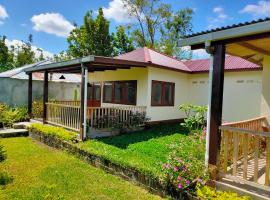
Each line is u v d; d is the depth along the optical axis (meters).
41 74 16.89
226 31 4.14
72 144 7.72
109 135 9.61
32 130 10.22
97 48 25.03
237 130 4.38
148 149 7.46
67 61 8.98
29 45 47.94
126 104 12.50
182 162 4.71
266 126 6.85
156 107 12.06
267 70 6.84
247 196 4.03
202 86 13.57
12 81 15.03
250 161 5.76
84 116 8.47
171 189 4.63
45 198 4.50
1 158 6.71
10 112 12.16
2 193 4.71
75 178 5.62
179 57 28.47
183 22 28.25
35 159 7.02
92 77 14.75
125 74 12.58
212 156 4.71
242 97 11.73
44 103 11.15
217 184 4.50
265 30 3.71
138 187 5.24
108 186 5.23
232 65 12.20
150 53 13.40
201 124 9.71
